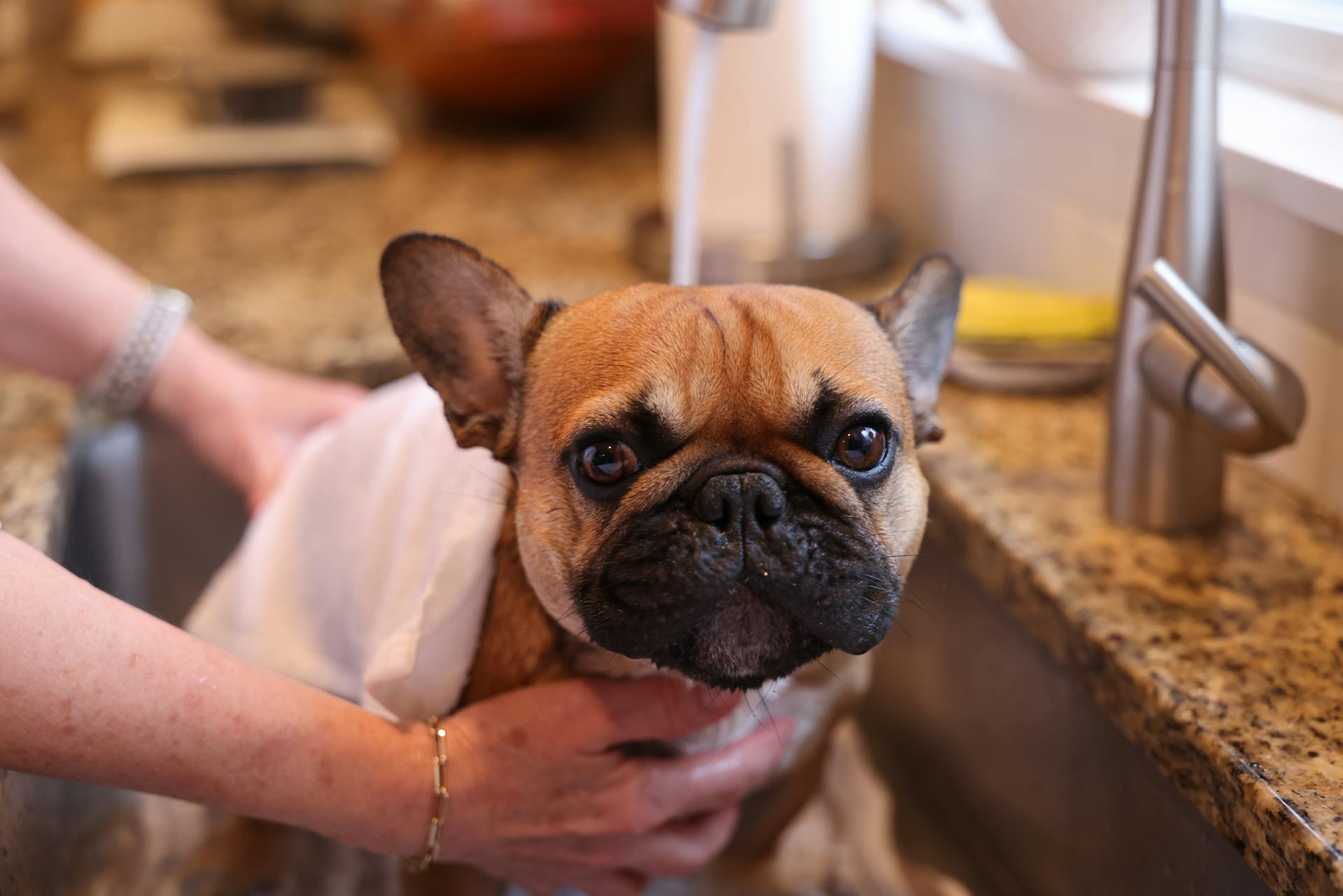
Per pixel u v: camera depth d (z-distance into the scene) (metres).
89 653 0.64
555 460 0.74
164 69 2.29
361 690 0.87
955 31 1.45
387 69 2.40
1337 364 0.94
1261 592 0.87
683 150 1.05
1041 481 1.04
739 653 0.70
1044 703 0.93
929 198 1.55
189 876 0.98
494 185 1.88
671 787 0.83
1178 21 0.84
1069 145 1.23
